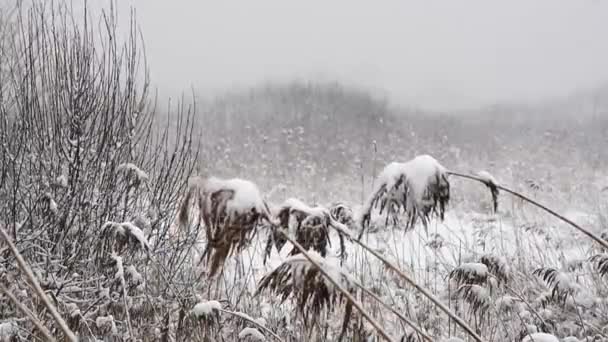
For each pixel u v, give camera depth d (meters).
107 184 3.63
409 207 1.85
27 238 3.21
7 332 2.57
